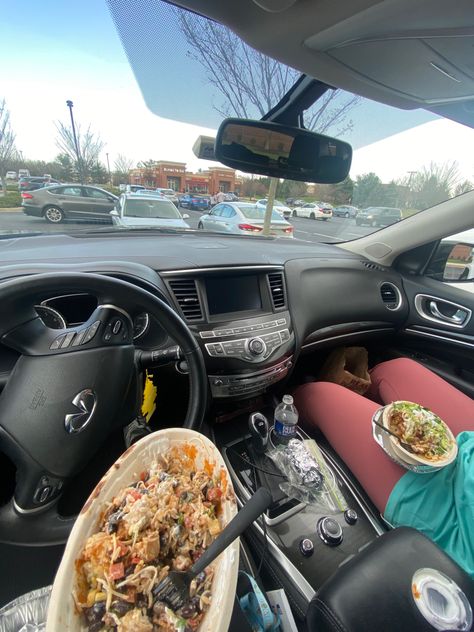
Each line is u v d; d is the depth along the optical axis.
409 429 1.00
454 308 1.86
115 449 0.98
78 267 1.10
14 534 0.71
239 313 1.37
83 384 0.68
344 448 1.21
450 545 0.84
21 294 0.59
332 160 1.65
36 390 0.66
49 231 1.70
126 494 0.49
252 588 0.79
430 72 1.04
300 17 0.78
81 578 0.42
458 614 0.57
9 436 0.66
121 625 0.38
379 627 0.55
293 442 1.30
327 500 1.12
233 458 1.30
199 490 0.52
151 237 1.77
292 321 1.51
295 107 1.38
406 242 1.96
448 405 1.35
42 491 0.70
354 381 1.67
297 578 0.93
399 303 2.02
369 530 1.05
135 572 0.42
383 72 1.05
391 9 0.72
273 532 1.03
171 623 0.40
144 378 1.08
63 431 0.67
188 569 0.44
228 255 1.49
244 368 1.32
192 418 0.86
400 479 1.00
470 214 1.72
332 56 0.96
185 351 0.82
